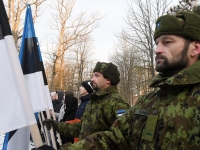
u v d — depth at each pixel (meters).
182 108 1.29
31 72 2.97
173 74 1.47
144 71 23.02
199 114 1.21
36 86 2.92
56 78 18.02
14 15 9.88
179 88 1.36
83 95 4.60
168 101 1.38
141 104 1.58
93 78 2.94
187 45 1.42
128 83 27.52
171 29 1.41
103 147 1.63
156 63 1.48
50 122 3.13
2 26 1.92
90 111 2.80
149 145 1.36
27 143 2.82
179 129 1.25
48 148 1.62
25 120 1.87
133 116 1.57
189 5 9.80
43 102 2.92
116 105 2.62
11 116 1.88
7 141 2.78
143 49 11.99
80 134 2.80
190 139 1.22
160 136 1.31
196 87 1.31
